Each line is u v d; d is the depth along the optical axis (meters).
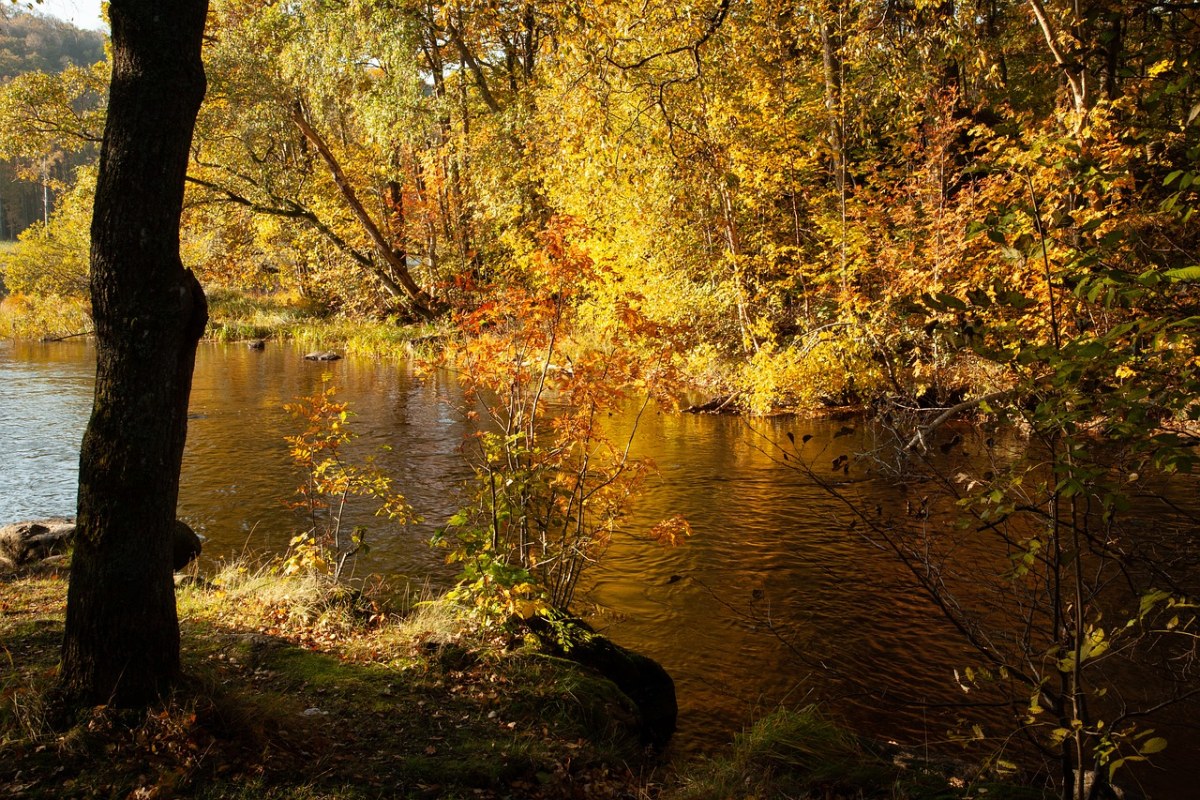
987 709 5.24
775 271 16.50
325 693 4.46
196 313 3.63
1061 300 3.33
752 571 7.66
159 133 3.38
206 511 9.38
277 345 28.53
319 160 28.47
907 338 13.08
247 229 36.00
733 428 14.60
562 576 6.66
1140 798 4.29
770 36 15.13
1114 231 2.87
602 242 15.52
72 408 15.95
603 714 4.69
